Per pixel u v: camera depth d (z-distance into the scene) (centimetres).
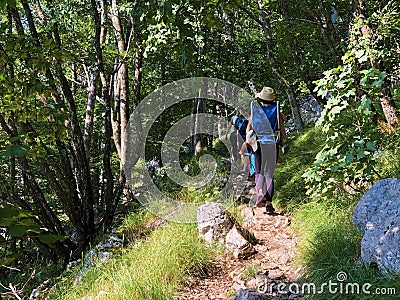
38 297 560
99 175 1434
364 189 424
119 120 908
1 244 154
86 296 451
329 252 356
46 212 748
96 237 750
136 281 396
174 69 1344
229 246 453
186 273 416
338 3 819
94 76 816
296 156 770
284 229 495
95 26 765
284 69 1044
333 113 388
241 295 352
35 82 410
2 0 254
